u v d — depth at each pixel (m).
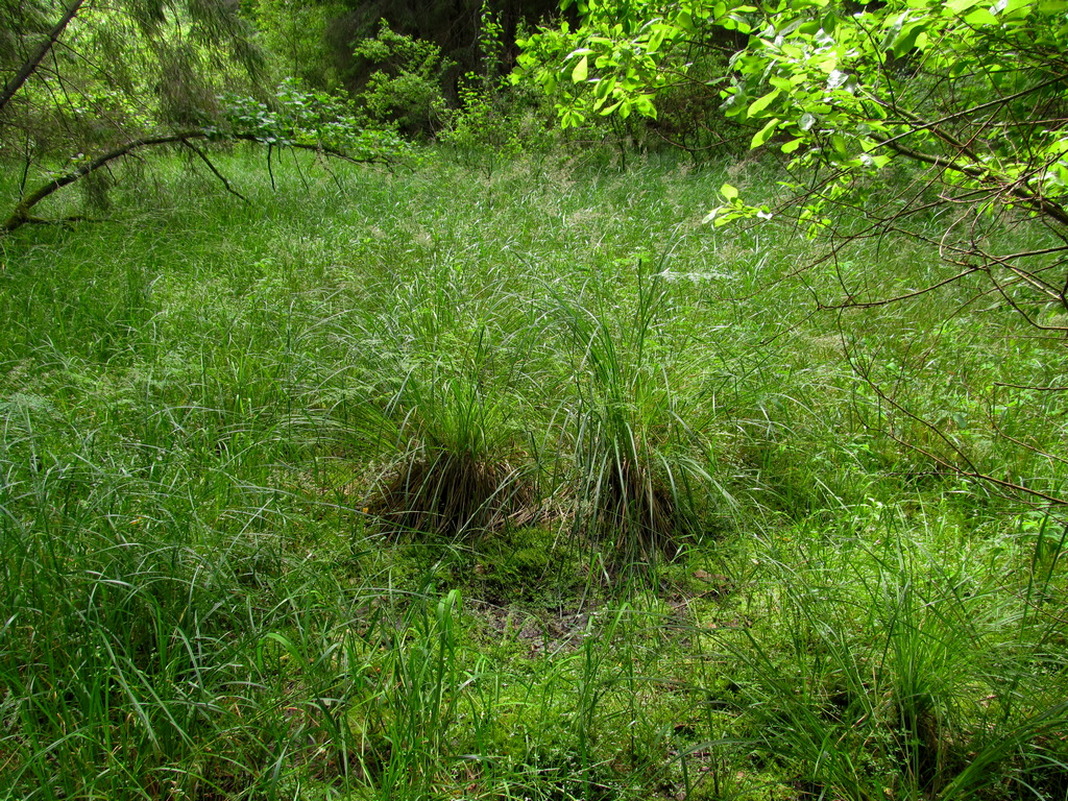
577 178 10.47
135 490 2.73
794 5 2.42
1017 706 2.16
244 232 7.55
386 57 17.12
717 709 2.33
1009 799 2.02
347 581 2.87
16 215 7.23
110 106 8.41
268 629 2.36
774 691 2.28
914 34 2.35
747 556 3.02
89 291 5.39
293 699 2.22
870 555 2.67
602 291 4.94
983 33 2.38
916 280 6.15
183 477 2.98
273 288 5.31
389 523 3.21
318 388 3.70
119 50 8.15
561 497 3.48
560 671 2.40
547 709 2.26
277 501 3.04
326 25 20.08
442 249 6.23
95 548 2.45
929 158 2.77
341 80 20.09
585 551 3.19
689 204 8.81
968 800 2.00
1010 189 2.25
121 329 4.84
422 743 2.02
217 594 2.43
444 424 3.38
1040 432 3.72
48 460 2.86
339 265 5.80
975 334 4.80
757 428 3.81
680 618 2.75
